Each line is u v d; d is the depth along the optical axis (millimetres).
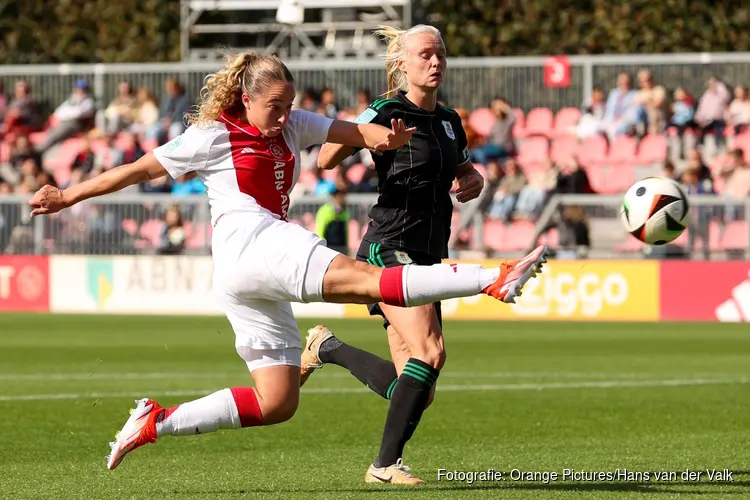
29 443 27219
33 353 49812
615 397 35625
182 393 36625
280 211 20031
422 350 21516
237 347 20141
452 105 78812
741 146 74562
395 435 21578
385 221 22750
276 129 19594
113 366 44875
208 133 19656
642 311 65375
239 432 28844
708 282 64438
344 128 20453
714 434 28188
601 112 76625
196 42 95750
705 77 75875
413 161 22406
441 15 98375
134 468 23656
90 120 83562
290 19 86438
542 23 97438
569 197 67625
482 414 32062
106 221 72000
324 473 22938
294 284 19000
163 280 70938
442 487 21141
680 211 22516
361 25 87375
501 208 69125
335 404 34281
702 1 95438
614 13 96812
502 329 60906
